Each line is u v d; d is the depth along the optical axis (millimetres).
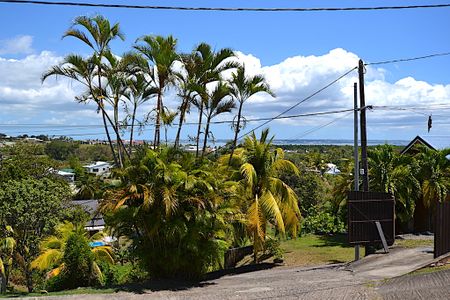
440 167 27734
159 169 14180
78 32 17328
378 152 26672
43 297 12328
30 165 35062
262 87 19750
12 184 21844
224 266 21484
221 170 16594
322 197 38969
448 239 15312
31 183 22000
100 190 15156
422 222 30688
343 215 30609
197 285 14508
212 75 18797
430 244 22344
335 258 23016
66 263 16969
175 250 14789
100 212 14695
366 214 18859
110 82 18000
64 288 16828
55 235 21688
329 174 62250
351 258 22516
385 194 19000
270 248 23203
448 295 9477
